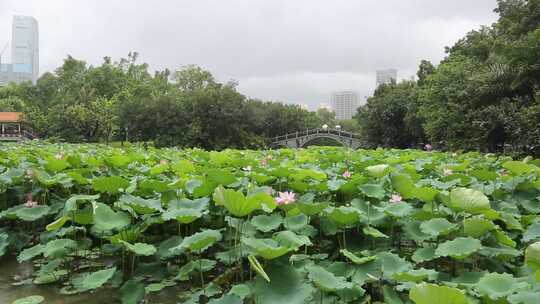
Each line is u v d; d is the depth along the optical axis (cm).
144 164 989
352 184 565
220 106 4988
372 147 4575
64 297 450
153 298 445
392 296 353
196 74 7200
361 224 472
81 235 591
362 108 5097
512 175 645
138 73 7625
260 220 455
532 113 1446
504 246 414
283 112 6688
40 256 584
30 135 6053
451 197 429
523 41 1594
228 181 564
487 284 309
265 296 312
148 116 4856
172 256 502
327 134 5806
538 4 1795
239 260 429
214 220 545
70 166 801
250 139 5159
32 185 718
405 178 516
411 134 4047
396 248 504
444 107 2219
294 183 589
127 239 476
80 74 6988
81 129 5569
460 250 360
